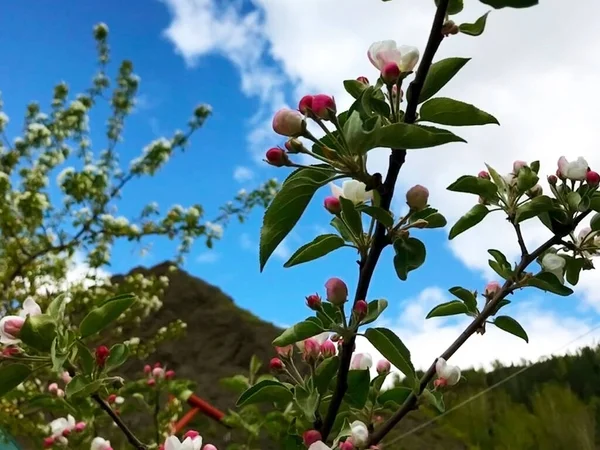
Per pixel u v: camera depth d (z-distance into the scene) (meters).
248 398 0.39
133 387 0.73
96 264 1.46
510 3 0.28
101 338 1.35
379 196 0.35
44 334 0.38
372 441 0.40
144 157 1.59
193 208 1.55
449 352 0.44
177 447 0.37
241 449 0.79
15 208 1.41
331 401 0.37
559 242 0.44
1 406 0.98
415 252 0.35
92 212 1.49
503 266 0.45
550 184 0.45
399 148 0.31
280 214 0.33
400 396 0.43
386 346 0.35
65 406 0.59
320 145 0.33
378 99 0.34
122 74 1.68
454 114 0.33
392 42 0.35
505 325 0.45
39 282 1.40
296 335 0.37
